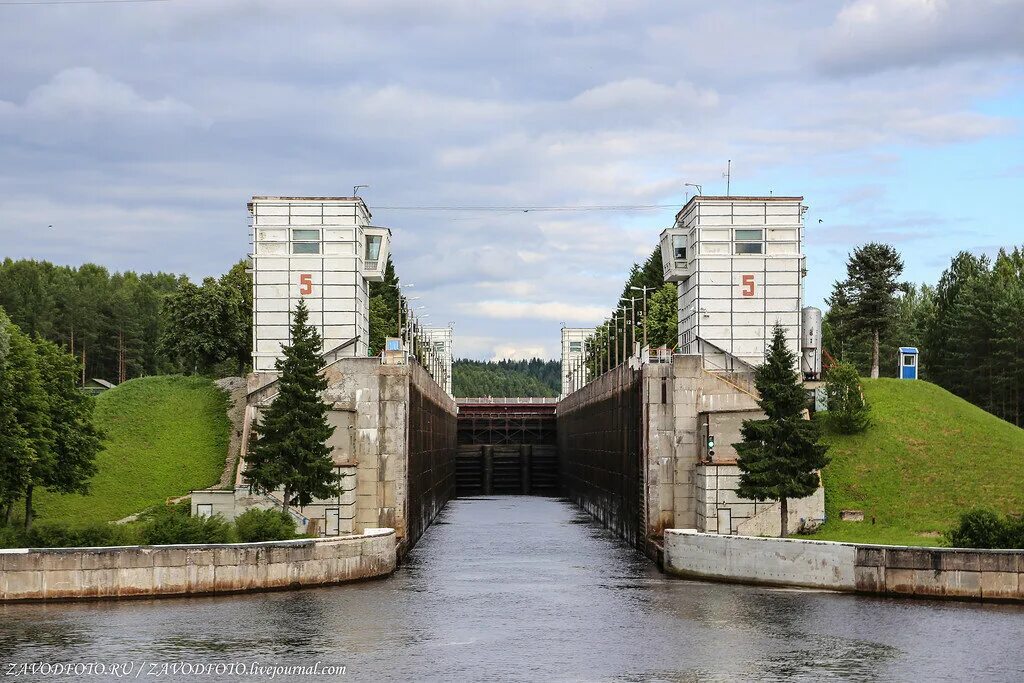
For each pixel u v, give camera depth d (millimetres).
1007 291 161375
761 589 85125
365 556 90562
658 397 108500
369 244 126938
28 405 91625
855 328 153125
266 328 121375
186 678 58562
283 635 68188
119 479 106312
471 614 76375
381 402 107812
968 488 103625
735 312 120000
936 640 66625
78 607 74250
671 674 60250
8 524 94250
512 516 164375
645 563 104188
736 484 100250
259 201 121500
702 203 120375
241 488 97312
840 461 108875
